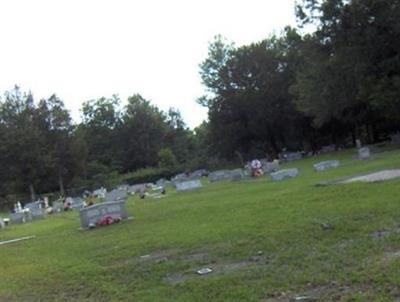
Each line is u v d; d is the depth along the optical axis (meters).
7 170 69.69
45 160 70.56
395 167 24.83
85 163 79.69
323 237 10.97
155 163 104.12
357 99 53.16
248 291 7.93
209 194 28.84
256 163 39.69
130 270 11.04
